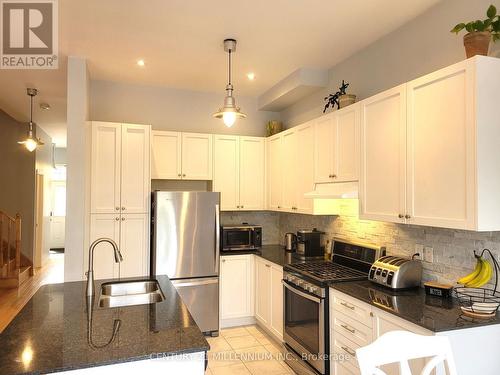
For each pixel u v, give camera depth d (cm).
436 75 204
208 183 446
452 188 194
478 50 193
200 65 362
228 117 294
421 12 258
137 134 372
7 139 681
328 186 314
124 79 407
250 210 459
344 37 298
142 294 240
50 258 895
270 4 247
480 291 209
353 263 306
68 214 332
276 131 448
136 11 256
